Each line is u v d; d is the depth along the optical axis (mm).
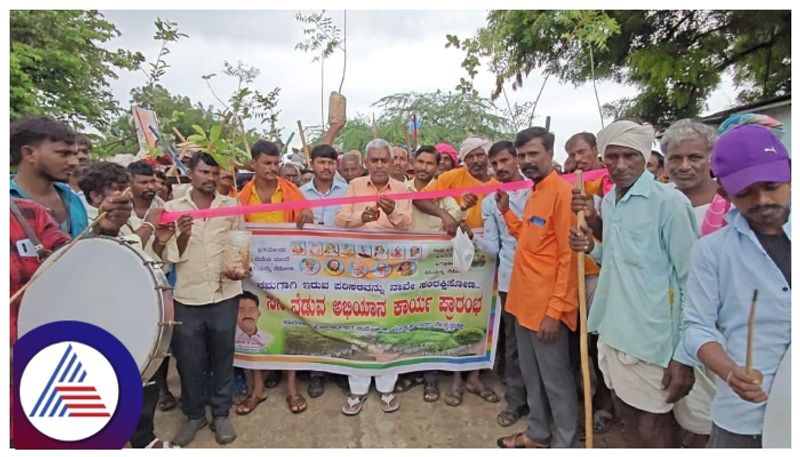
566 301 2512
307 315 3430
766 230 1722
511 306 2787
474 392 3516
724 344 1783
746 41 9789
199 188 2883
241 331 3412
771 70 9977
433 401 3398
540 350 2646
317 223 3797
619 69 10508
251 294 3414
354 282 3445
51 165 2148
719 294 1783
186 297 2816
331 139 5465
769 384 1687
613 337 2262
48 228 2189
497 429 3070
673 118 10828
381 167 3453
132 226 2779
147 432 2600
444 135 11875
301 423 3154
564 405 2650
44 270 2053
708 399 2197
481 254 3479
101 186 2445
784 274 1667
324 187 3988
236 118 4195
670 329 2154
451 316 3496
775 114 7480
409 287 3465
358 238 3430
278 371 3744
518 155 2648
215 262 2861
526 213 2715
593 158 3420
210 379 3104
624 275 2227
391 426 3107
